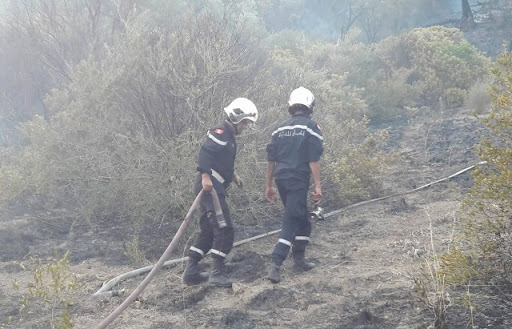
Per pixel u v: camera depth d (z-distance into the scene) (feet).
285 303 18.42
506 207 17.33
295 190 20.52
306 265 21.20
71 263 23.57
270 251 23.49
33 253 24.71
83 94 29.14
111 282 20.65
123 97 29.17
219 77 27.40
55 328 17.37
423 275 17.84
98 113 29.09
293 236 20.39
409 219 25.90
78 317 18.38
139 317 18.15
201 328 17.07
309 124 20.81
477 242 18.20
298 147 20.65
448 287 17.75
